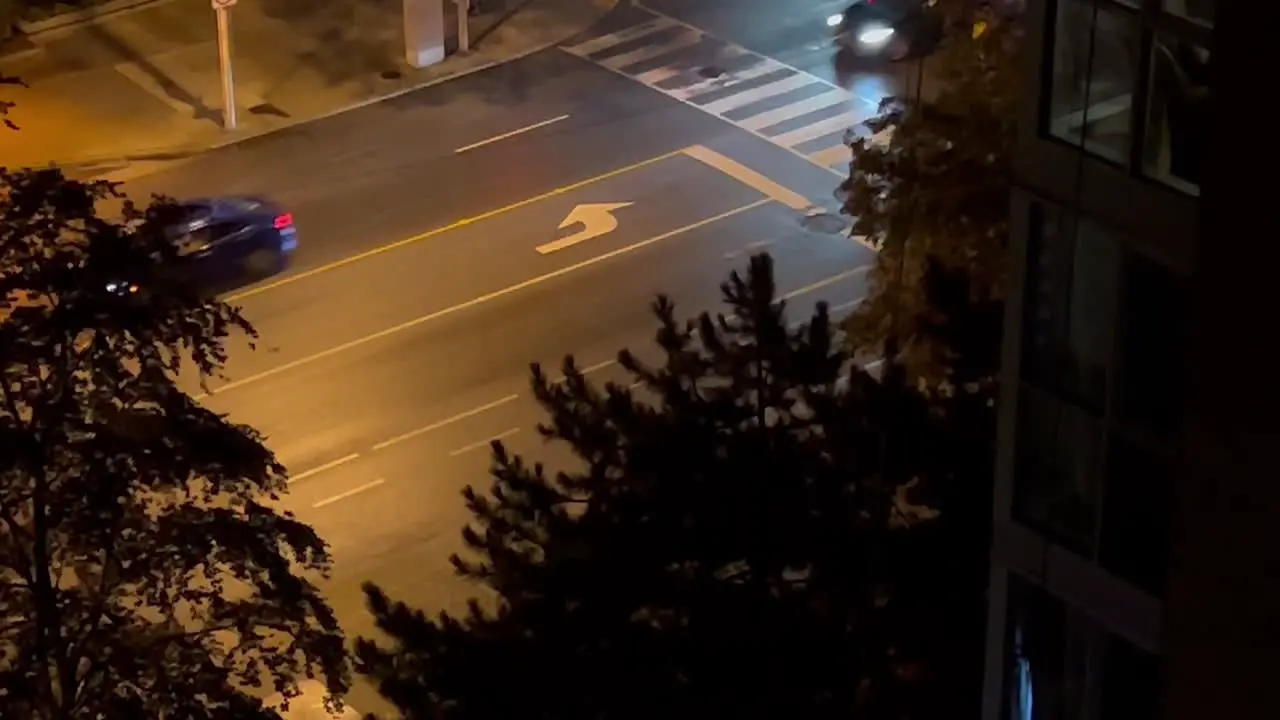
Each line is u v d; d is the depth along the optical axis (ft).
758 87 148.87
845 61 152.25
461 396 110.73
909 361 82.89
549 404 68.95
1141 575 51.24
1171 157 48.52
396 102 145.89
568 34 156.87
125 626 61.46
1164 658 44.27
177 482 61.82
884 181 99.04
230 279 121.29
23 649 59.98
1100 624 52.90
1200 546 42.24
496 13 159.63
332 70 150.20
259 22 157.48
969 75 90.12
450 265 124.36
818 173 136.05
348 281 122.62
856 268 123.85
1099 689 53.62
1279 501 40.06
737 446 65.92
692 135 141.49
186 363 112.47
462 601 94.12
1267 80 38.06
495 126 142.51
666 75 150.61
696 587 64.54
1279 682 41.11
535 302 120.16
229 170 136.46
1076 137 50.93
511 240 127.24
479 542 68.64
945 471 68.18
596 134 141.59
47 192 59.47
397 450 105.81
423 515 100.63
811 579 65.77
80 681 60.54
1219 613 42.11
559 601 64.95
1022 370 53.67
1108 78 49.60
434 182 134.72
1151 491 50.72
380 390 111.24
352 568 96.63
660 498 65.10
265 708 64.69
